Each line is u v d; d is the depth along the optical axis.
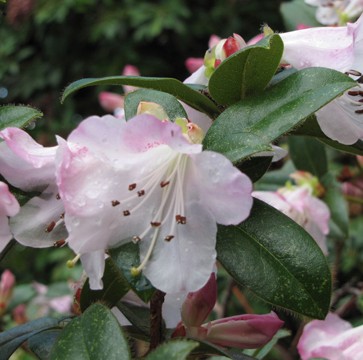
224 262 0.20
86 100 1.19
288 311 0.22
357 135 0.22
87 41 1.20
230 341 0.23
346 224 0.44
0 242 0.21
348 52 0.22
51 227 0.21
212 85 0.22
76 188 0.19
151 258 0.20
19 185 0.21
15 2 1.11
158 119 0.19
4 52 1.19
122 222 0.20
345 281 0.61
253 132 0.20
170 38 1.17
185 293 0.21
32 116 0.22
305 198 0.40
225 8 1.16
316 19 0.46
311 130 0.23
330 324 0.29
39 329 0.24
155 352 0.17
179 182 0.20
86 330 0.19
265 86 0.22
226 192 0.19
